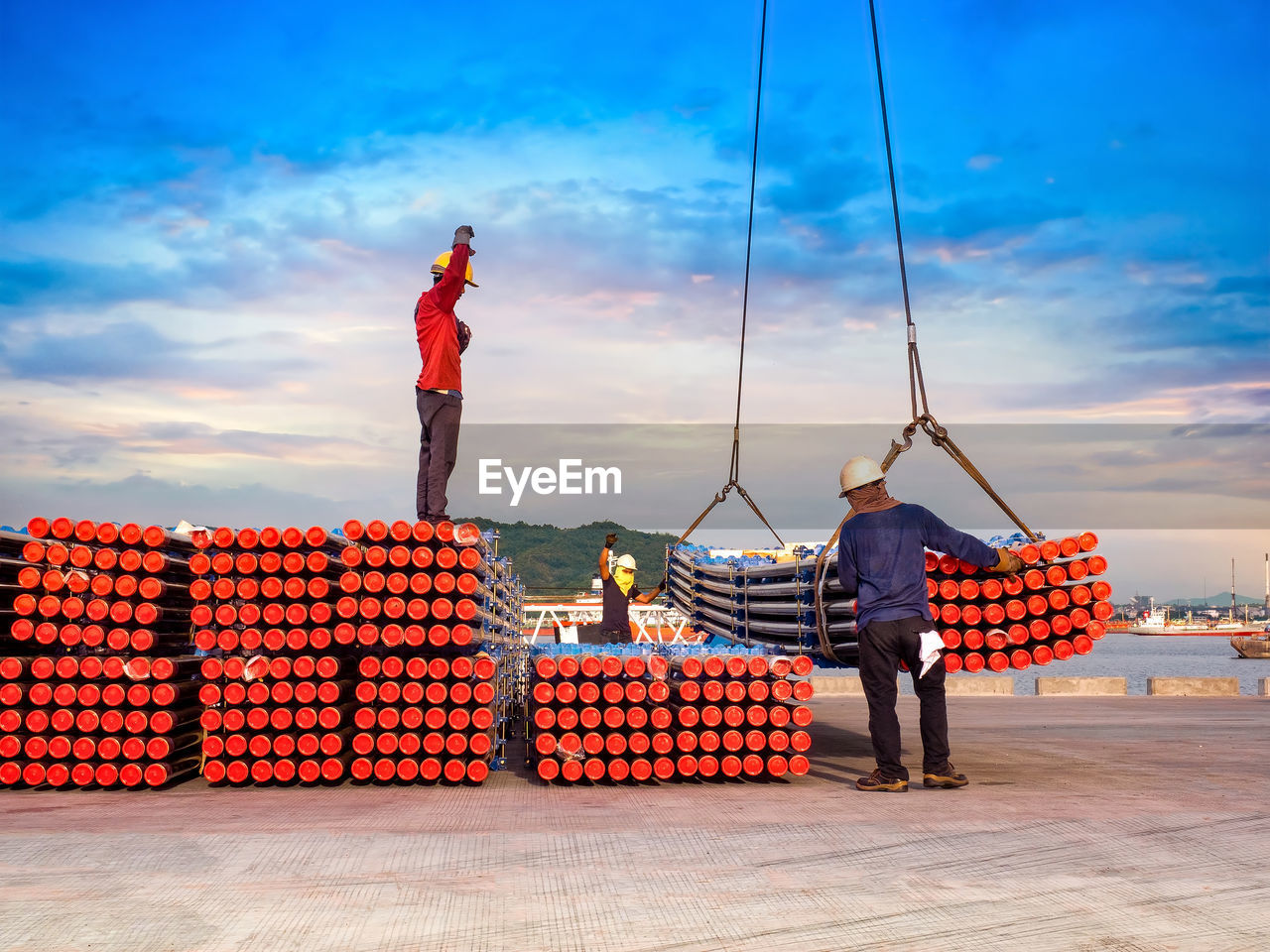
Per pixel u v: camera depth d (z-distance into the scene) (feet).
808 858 16.16
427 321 29.55
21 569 24.39
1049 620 25.08
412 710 24.00
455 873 15.28
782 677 24.76
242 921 13.01
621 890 14.38
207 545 24.22
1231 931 12.60
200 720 24.11
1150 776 25.02
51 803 21.93
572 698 24.23
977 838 17.51
